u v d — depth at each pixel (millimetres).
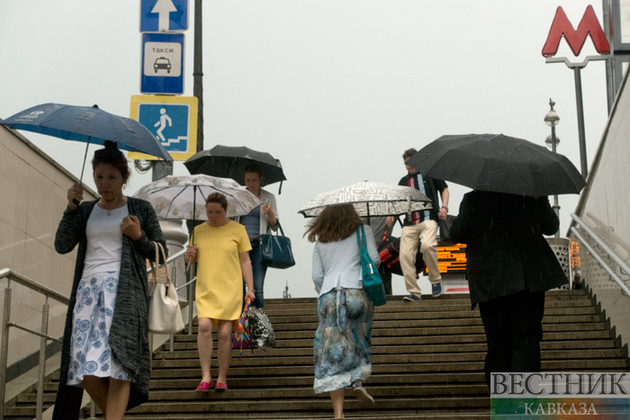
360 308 6410
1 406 5875
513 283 5973
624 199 8477
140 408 6844
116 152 5191
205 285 7363
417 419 6059
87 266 5113
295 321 9828
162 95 11617
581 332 8688
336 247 6598
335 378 6270
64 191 10523
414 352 8391
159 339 8820
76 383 4930
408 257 10391
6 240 8719
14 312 6156
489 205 6172
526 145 6082
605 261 9055
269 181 9805
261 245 8250
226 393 7211
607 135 9414
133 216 5125
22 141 9188
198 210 8008
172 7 11781
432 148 6133
